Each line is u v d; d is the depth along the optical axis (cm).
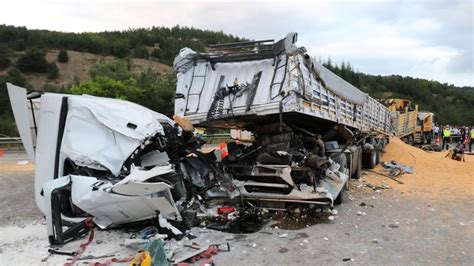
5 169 1248
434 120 3108
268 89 661
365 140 1312
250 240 532
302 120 816
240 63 706
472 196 872
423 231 586
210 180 662
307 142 793
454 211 720
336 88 846
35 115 620
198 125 783
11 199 796
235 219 611
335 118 870
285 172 648
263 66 681
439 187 997
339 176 765
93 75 4509
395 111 2286
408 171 1283
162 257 419
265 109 656
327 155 826
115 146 541
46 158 560
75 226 512
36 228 582
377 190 927
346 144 943
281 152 689
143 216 519
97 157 529
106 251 477
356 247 509
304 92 655
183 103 732
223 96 696
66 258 458
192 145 673
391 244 523
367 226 609
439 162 1547
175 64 741
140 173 493
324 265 447
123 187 474
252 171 677
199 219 600
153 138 577
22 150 2027
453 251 498
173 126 661
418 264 453
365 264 452
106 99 627
